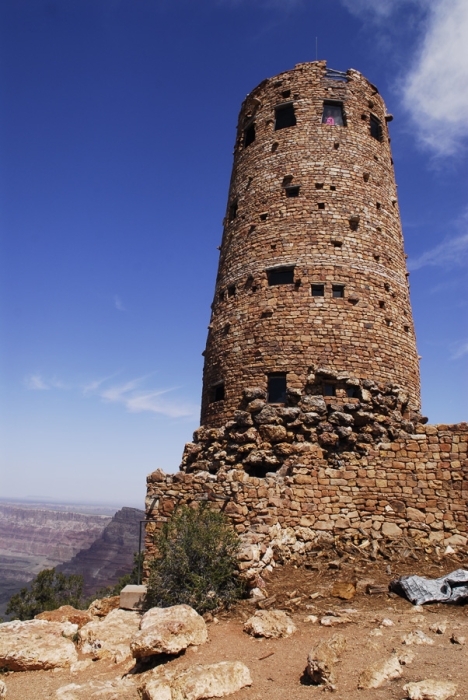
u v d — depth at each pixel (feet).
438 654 31.35
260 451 68.85
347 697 26.68
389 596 44.65
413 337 86.94
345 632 36.29
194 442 81.00
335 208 85.25
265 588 46.98
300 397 71.97
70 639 43.73
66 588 180.75
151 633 35.01
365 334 77.82
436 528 58.13
